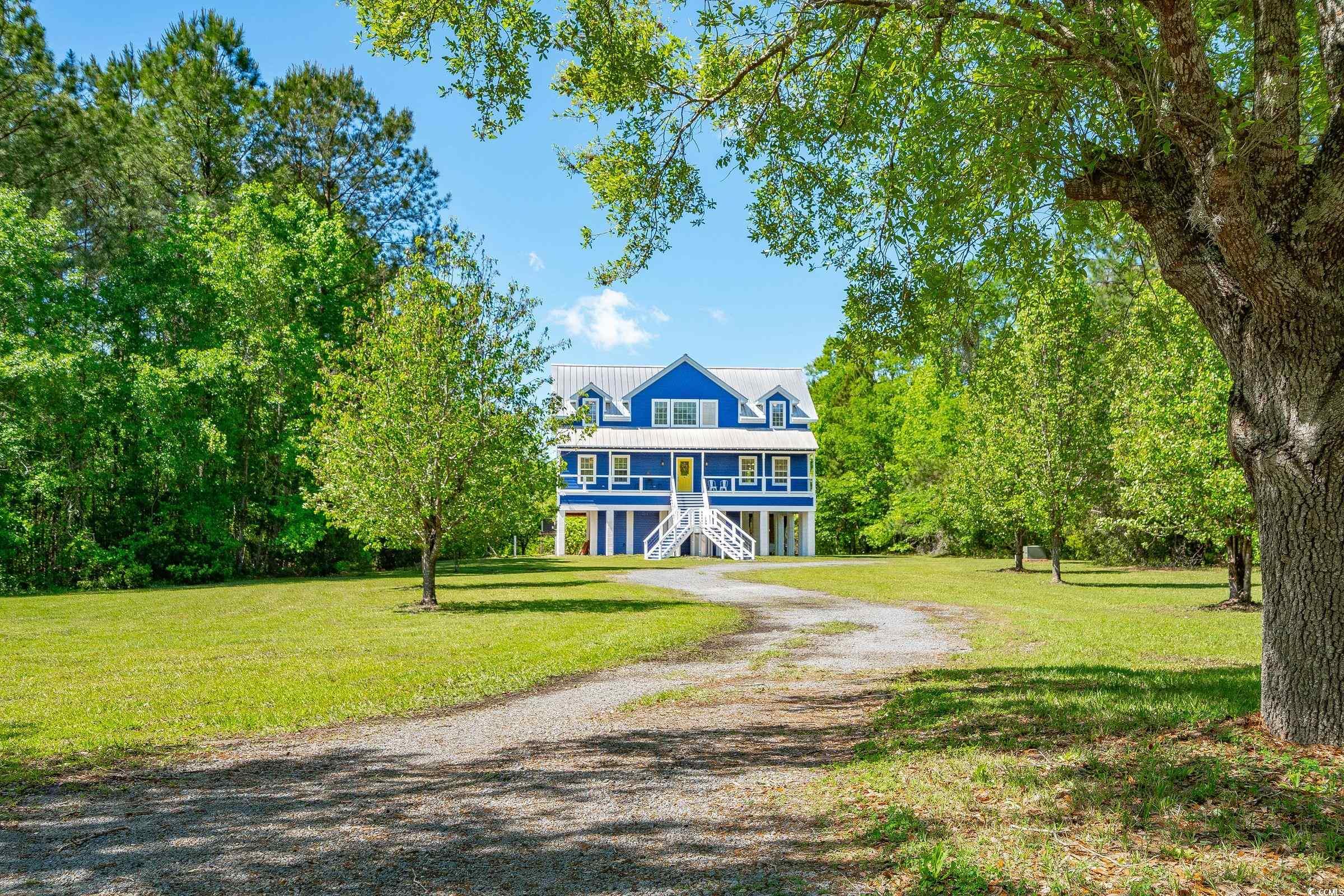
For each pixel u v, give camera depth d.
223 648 13.24
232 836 4.99
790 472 46.75
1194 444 18.02
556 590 24.47
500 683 10.16
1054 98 7.23
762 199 10.41
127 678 10.58
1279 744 5.66
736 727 7.73
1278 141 5.25
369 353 19.81
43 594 26.27
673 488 45.09
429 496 19.34
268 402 31.72
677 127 10.02
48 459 28.72
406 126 39.91
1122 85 6.19
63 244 32.09
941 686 9.14
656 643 13.32
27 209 28.80
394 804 5.58
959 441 42.50
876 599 21.41
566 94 10.11
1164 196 6.23
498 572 33.19
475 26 8.55
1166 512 19.03
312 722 8.20
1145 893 3.84
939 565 37.47
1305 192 5.55
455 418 19.31
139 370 29.19
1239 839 4.39
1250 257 5.43
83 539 28.78
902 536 54.28
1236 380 6.04
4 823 5.28
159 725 8.08
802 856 4.52
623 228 10.52
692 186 10.41
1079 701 7.59
